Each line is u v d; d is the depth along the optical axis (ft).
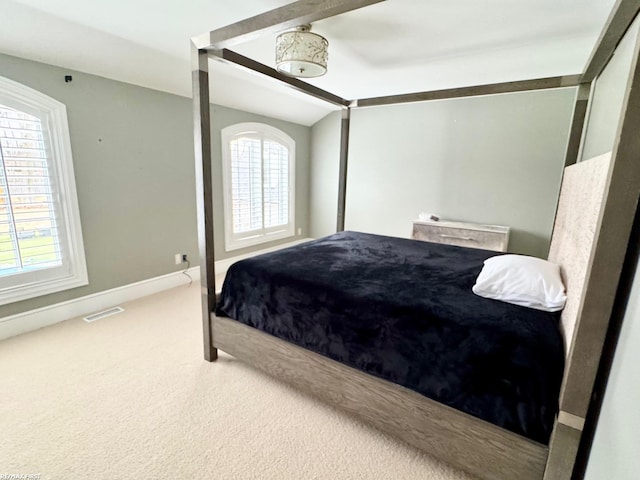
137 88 10.19
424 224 13.42
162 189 11.38
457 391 4.45
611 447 2.78
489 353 4.27
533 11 6.37
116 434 5.28
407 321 4.98
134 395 6.23
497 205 13.08
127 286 10.72
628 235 2.97
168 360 7.43
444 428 4.54
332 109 16.44
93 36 7.72
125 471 4.64
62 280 9.04
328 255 8.18
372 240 10.32
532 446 3.92
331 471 4.76
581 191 5.57
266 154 15.62
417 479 4.66
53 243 8.80
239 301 6.89
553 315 4.90
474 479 4.64
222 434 5.37
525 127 12.13
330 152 17.46
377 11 6.49
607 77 6.73
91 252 9.64
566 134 11.49
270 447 5.15
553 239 8.69
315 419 5.77
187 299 11.02
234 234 14.70
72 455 4.86
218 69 10.43
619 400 2.79
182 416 5.73
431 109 13.92
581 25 6.89
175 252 12.14
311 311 5.89
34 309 8.62
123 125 9.96
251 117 14.47
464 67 9.75
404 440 4.97
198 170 6.88
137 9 6.64
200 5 6.48
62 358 7.36
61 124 8.52
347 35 7.62
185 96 11.65
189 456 4.93
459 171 13.70
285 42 7.02
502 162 12.75
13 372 6.79
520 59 8.98
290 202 17.47
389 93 12.89
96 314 9.70
